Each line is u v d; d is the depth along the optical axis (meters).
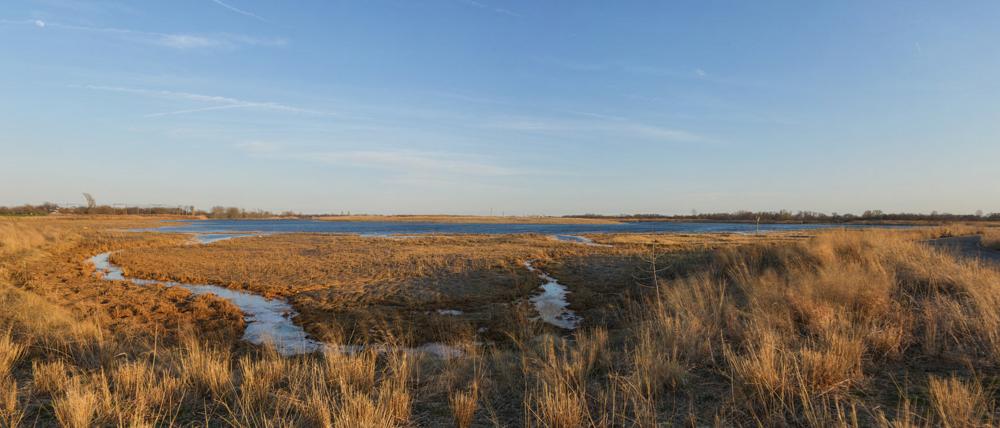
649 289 15.59
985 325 5.72
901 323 6.49
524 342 10.18
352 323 12.74
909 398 4.53
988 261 12.62
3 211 109.12
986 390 4.47
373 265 24.41
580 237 51.97
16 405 5.29
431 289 17.44
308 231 73.81
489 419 4.88
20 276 19.55
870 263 10.78
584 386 5.39
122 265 25.50
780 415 4.30
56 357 7.49
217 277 21.08
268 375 6.09
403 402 5.07
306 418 4.80
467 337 10.98
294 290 17.80
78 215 123.50
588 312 13.76
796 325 7.14
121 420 4.55
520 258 27.47
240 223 118.75
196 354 6.94
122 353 7.34
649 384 5.19
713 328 7.25
